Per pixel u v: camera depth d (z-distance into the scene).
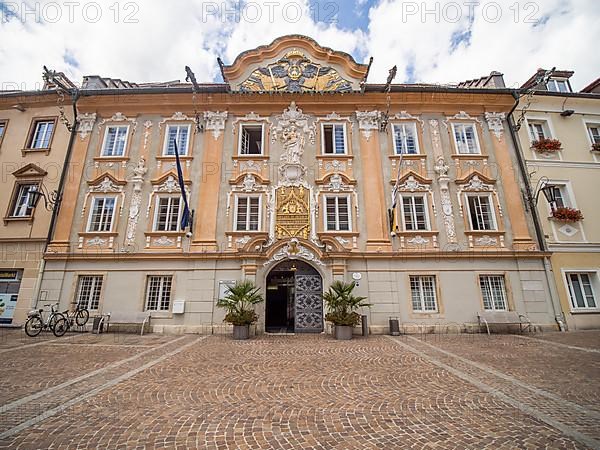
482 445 3.81
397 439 3.97
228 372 7.04
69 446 3.77
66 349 9.55
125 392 5.68
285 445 3.83
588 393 5.62
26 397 5.39
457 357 8.54
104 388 5.88
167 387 5.97
